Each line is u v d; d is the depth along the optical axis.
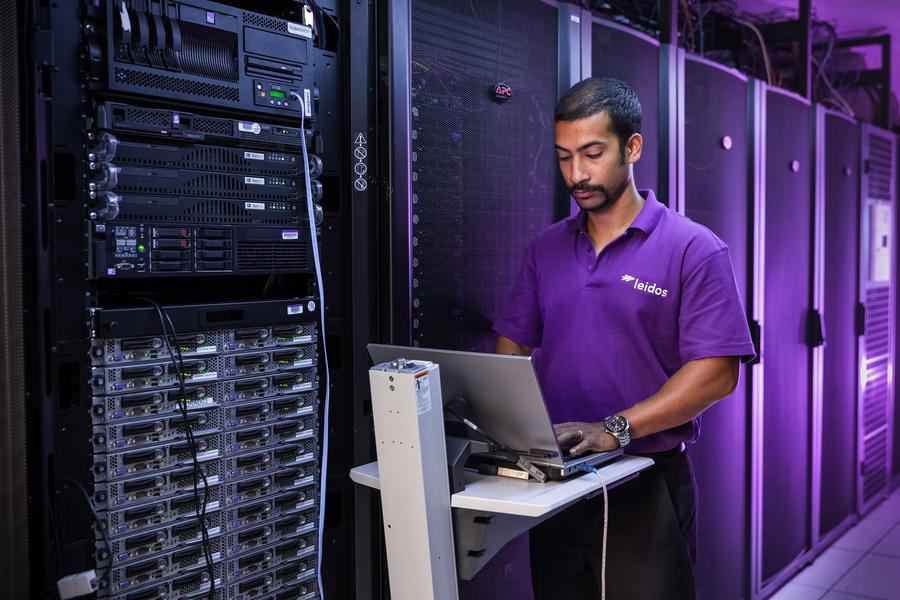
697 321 1.63
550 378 1.83
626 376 1.73
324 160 1.77
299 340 1.67
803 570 3.72
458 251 2.00
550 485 1.44
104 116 1.35
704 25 4.05
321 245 1.77
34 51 1.27
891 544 4.08
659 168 2.70
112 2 1.35
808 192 3.72
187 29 1.45
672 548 1.69
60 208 1.32
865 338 4.48
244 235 1.57
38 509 1.30
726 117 3.04
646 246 1.70
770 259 3.37
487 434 1.53
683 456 1.77
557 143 1.66
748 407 3.21
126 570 1.40
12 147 1.24
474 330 2.06
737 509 3.14
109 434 1.38
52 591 1.31
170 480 1.46
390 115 1.82
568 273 1.80
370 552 1.84
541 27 2.22
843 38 5.23
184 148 1.48
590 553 1.76
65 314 1.33
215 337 1.53
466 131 2.01
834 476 4.11
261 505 1.61
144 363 1.42
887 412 4.99
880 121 5.13
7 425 1.23
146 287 1.66
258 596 1.63
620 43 2.49
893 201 4.92
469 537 1.46
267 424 1.62
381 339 1.87
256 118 1.60
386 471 1.42
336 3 1.80
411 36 1.86
